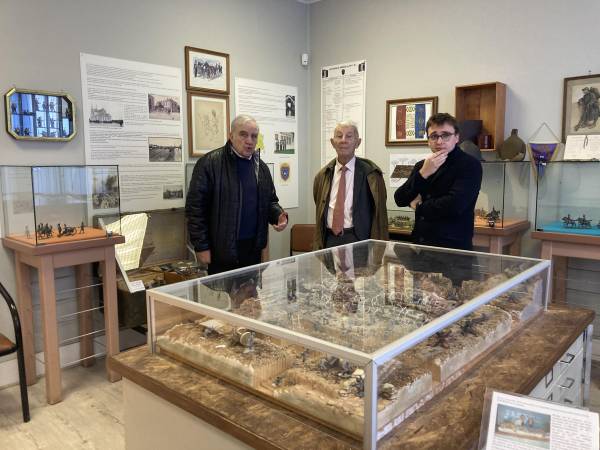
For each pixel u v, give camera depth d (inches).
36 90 111.3
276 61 169.6
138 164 132.3
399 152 161.3
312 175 185.3
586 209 124.0
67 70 116.8
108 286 111.5
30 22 110.1
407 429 39.4
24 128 109.9
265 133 167.6
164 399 48.6
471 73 143.6
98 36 122.0
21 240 104.8
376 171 123.3
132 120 130.1
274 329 44.1
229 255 117.2
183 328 53.4
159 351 55.8
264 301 53.1
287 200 178.7
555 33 128.4
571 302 131.1
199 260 125.7
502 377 48.4
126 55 127.9
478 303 52.0
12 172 105.8
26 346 113.4
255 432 39.5
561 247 117.6
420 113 154.6
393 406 38.5
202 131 147.3
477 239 129.1
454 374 47.2
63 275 121.9
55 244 100.3
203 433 45.1
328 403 39.4
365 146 170.1
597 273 126.9
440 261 72.9
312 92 182.5
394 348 38.3
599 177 121.0
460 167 97.7
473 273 65.2
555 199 128.7
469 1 142.1
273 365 44.7
